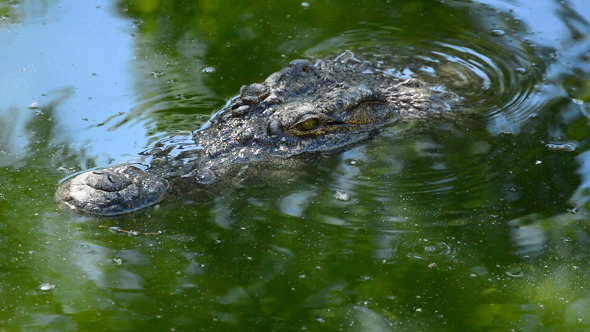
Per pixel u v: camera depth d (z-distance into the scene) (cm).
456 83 1597
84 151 1380
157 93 1585
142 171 1277
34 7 1992
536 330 1022
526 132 1445
